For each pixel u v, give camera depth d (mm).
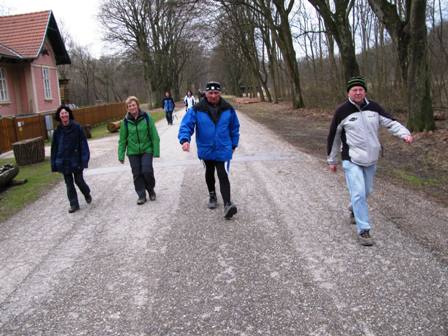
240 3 27500
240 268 4324
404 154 10297
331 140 5035
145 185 7047
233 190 7434
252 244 4930
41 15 26844
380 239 4895
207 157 5891
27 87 25000
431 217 5590
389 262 4285
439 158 9406
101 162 11336
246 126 19656
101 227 5879
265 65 48125
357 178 4781
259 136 15406
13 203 7574
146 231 5582
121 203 7066
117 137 18031
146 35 47688
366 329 3191
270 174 8648
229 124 5969
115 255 4852
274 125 19812
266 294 3781
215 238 5184
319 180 7957
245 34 42062
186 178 8641
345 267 4219
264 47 45250
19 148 11945
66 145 6641
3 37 25750
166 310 3617
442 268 4098
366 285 3842
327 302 3590
